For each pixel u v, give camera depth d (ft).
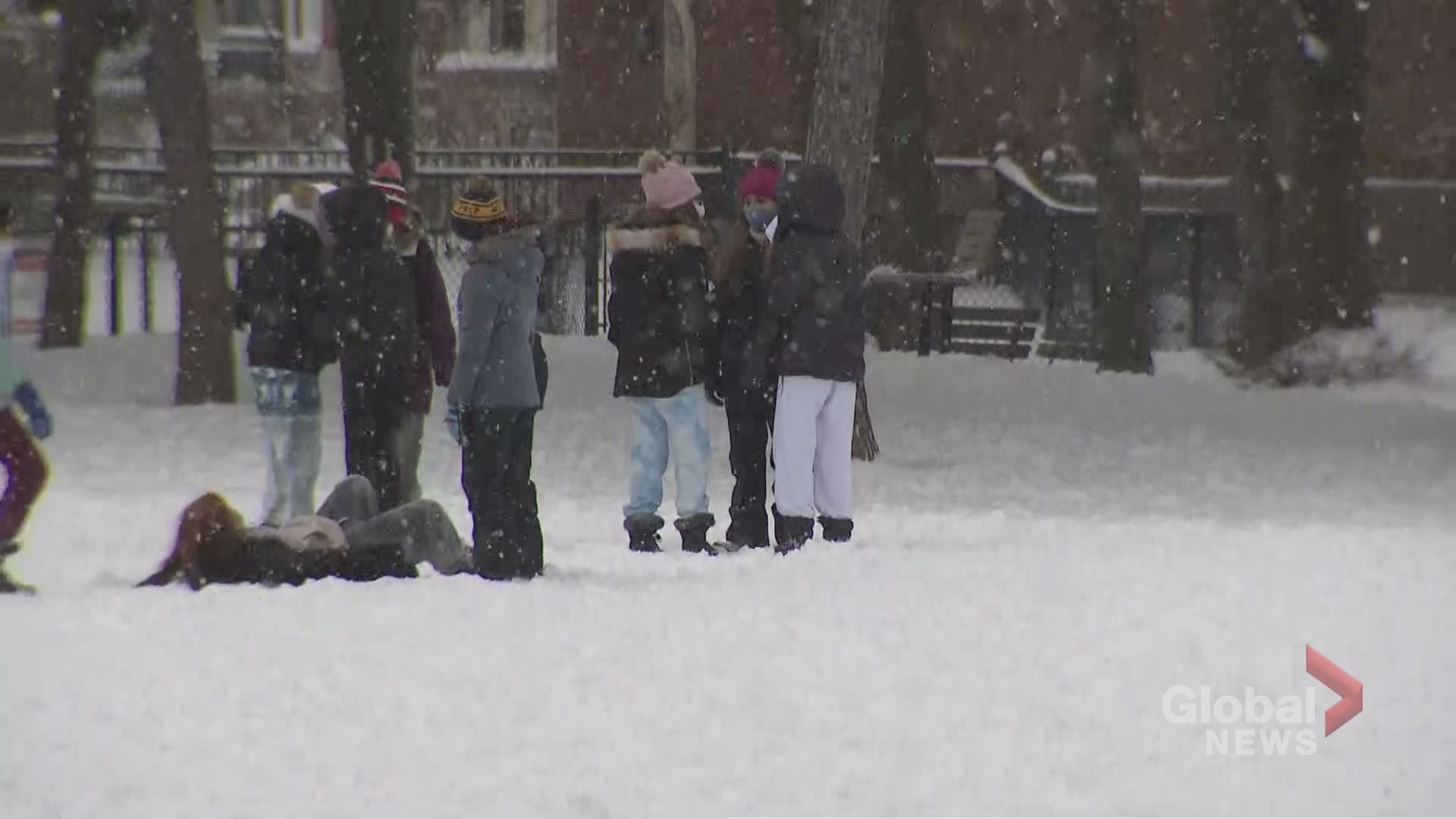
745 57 564.71
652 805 77.87
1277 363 393.09
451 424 139.44
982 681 102.68
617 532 179.83
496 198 137.80
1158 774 83.76
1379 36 550.77
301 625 117.29
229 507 137.59
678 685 100.99
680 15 570.05
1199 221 508.94
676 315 158.92
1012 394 361.30
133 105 615.57
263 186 463.83
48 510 184.34
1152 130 529.86
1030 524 184.75
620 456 253.44
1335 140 402.11
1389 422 325.62
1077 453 272.51
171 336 428.15
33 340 418.10
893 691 100.12
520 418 139.33
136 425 280.10
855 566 145.59
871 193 454.40
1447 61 545.44
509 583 136.46
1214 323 508.94
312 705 95.50
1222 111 410.72
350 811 76.79
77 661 106.11
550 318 455.63
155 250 486.79
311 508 163.53
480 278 137.28
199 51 314.35
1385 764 86.02
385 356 155.74
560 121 588.50
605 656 108.58
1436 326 485.56
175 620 118.93
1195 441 291.99
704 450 162.50
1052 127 534.37
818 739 89.35
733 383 161.58
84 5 400.67
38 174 503.61
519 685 100.53
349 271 155.63
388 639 112.78
